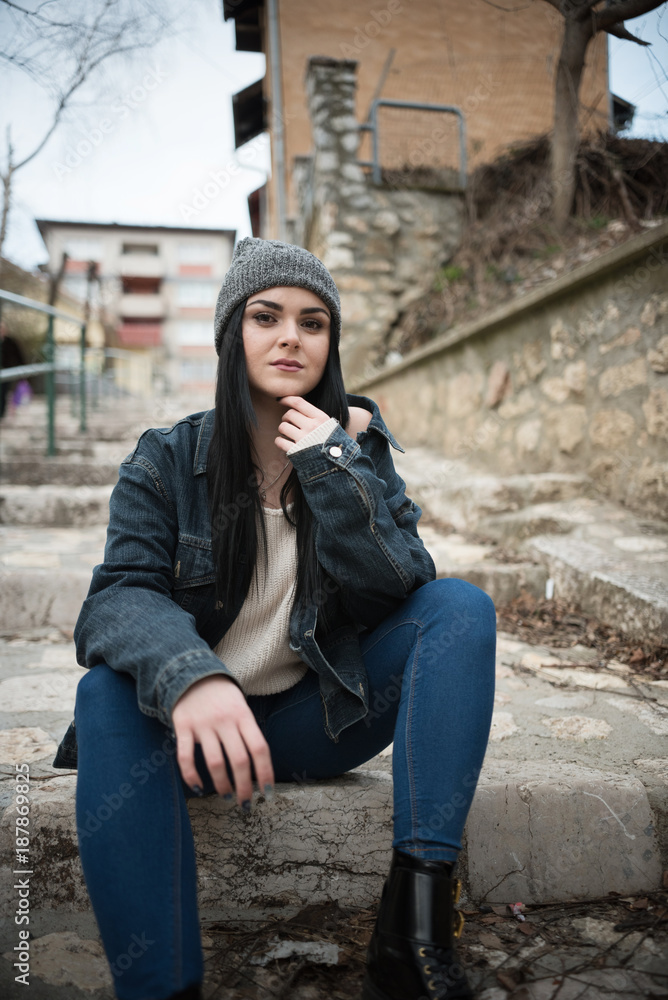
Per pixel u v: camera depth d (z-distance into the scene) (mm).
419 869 961
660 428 3160
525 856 1324
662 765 1530
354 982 1065
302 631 1156
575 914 1250
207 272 34562
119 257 33406
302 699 1246
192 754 926
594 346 3555
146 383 18062
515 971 1067
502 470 4379
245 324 1186
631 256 3197
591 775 1420
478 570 3002
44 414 8297
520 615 2891
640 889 1326
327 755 1271
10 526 3934
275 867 1301
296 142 8586
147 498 1162
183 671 947
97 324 19953
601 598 2654
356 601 1201
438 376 5238
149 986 857
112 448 5406
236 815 1292
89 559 3072
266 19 8695
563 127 4715
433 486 4426
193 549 1165
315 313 1191
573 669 2311
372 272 6906
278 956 1125
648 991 1023
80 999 1033
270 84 8391
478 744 1054
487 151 7180
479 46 7277
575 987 1033
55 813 1256
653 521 3197
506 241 5961
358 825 1314
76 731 1129
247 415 1163
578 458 3721
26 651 2436
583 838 1345
